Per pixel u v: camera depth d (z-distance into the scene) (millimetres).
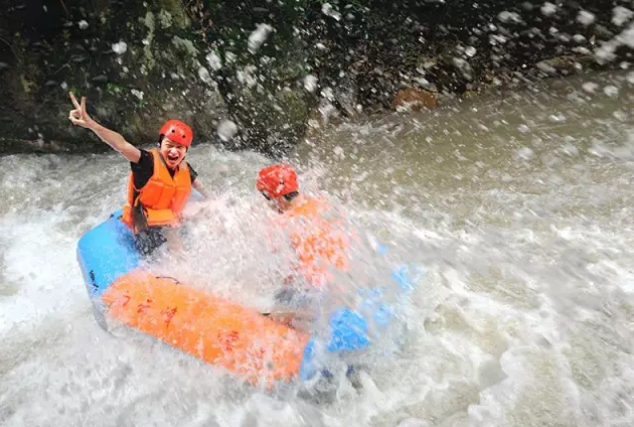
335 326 3150
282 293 3377
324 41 7289
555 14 7840
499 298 3791
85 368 3451
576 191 5066
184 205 4070
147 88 6281
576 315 3607
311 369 3051
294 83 6770
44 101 6164
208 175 5852
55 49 6043
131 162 3797
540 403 3021
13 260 4676
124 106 6273
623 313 3600
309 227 3416
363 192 5488
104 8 5965
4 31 5887
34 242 4926
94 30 6027
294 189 3479
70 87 6152
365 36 7520
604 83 7289
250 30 6555
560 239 4430
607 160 5520
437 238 4578
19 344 3711
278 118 6621
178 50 6277
